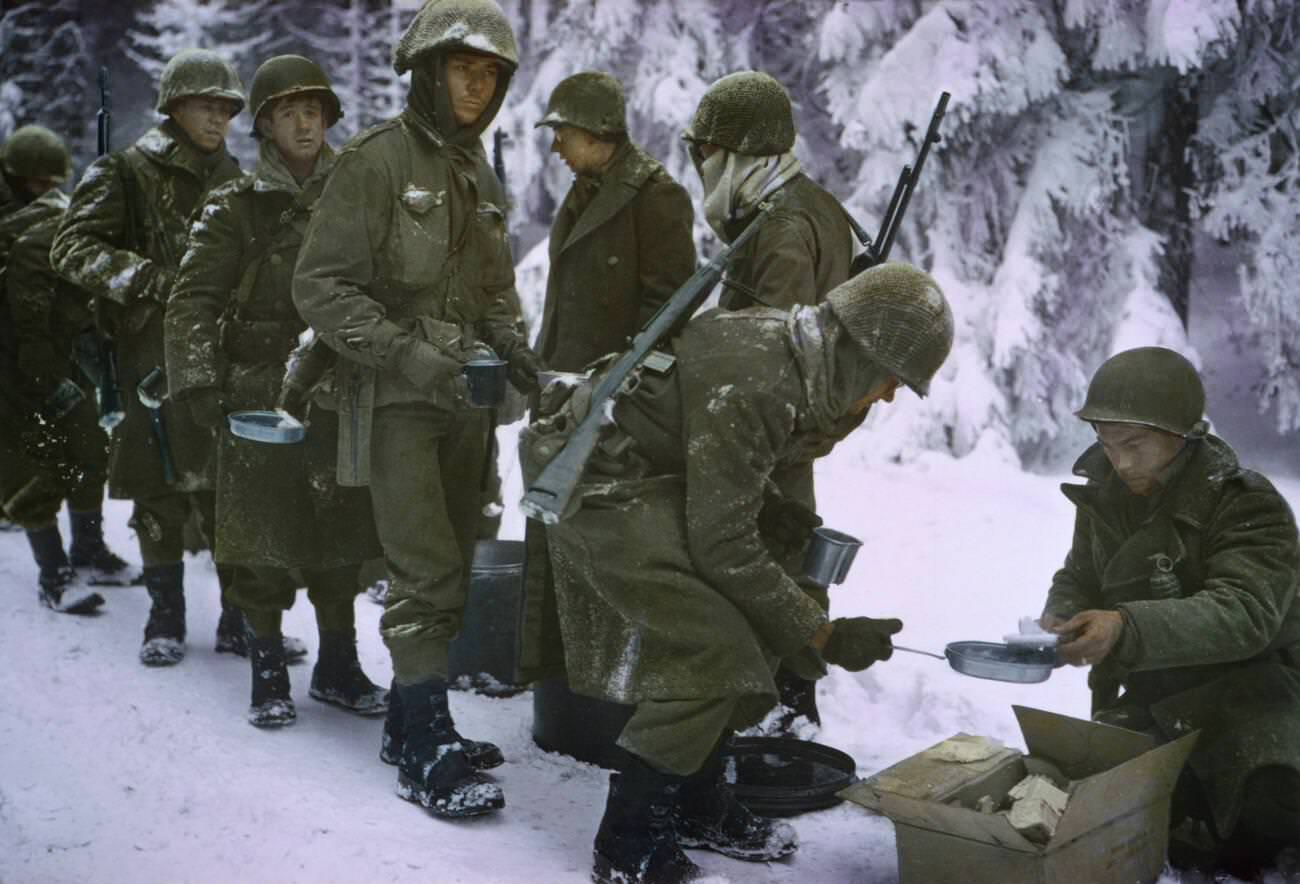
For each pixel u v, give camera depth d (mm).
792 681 4383
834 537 3154
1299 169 9305
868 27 9398
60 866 3270
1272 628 3227
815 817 3822
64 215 4957
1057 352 9336
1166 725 3371
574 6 10852
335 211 3664
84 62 15516
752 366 3055
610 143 4625
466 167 3920
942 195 9531
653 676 3162
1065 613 3674
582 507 3207
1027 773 3445
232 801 3662
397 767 4027
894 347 3008
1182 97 9750
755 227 3229
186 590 5844
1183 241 9969
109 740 4090
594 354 4676
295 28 14594
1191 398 3314
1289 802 3240
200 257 4230
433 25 3732
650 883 3205
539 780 3998
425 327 3750
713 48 10531
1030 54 9102
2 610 5426
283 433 3676
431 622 3750
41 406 5570
